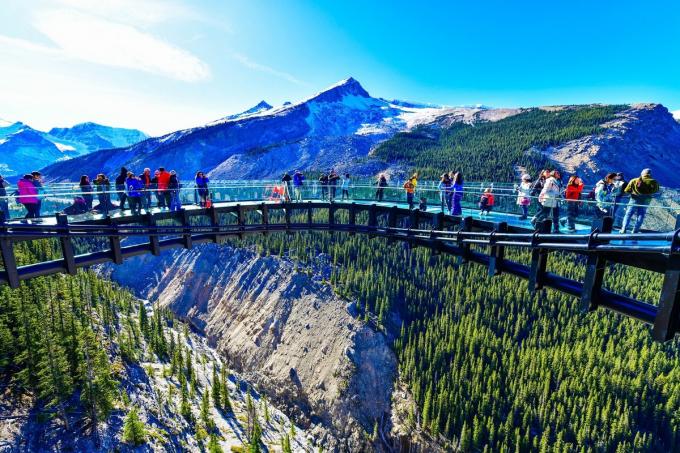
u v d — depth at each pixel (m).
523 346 108.56
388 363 108.50
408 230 23.06
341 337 113.44
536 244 12.84
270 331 127.56
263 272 145.75
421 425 92.62
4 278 17.02
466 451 83.50
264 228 29.23
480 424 85.75
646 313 9.77
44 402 57.19
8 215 17.58
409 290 129.12
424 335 115.19
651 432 87.06
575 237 11.15
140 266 186.88
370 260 142.75
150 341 91.00
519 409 90.81
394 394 101.88
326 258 145.62
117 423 60.06
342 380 105.06
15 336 62.81
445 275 137.25
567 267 97.81
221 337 140.88
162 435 63.78
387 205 27.48
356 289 128.50
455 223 21.20
